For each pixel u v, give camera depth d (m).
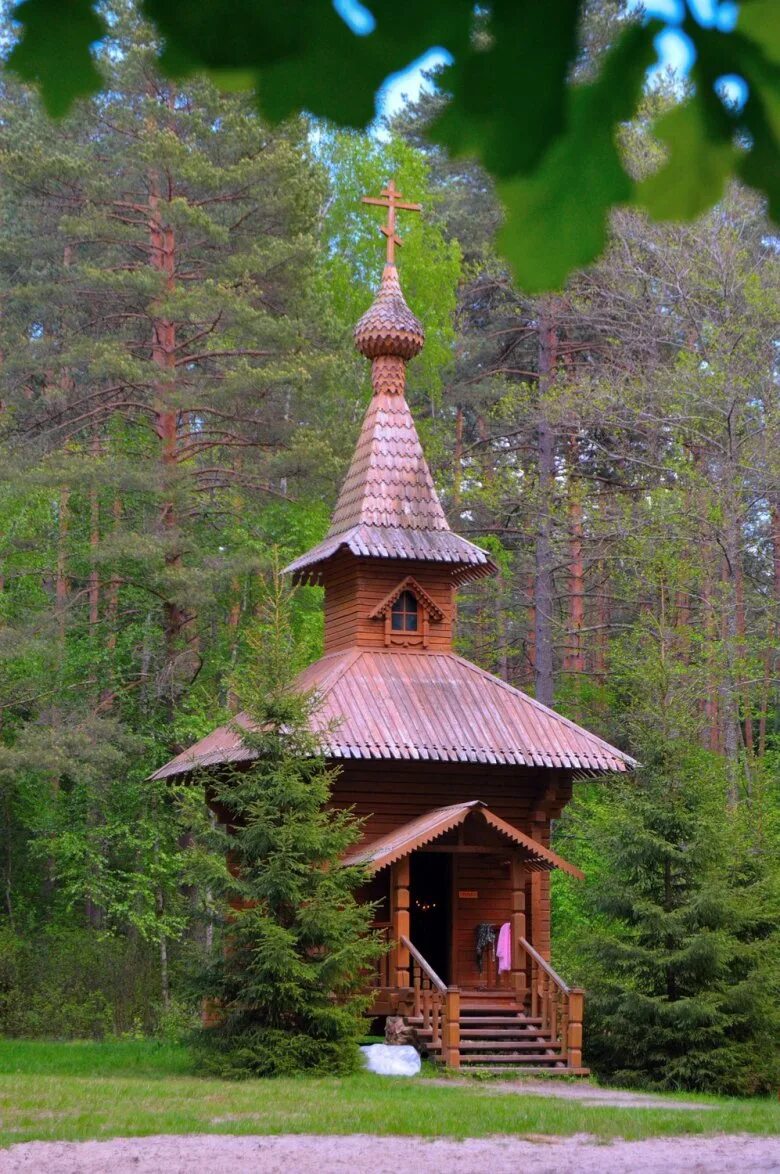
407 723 26.19
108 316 34.72
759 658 39.88
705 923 24.39
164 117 33.06
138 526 35.56
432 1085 20.91
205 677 37.00
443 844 25.31
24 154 33.22
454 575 30.03
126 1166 13.38
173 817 33.56
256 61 1.48
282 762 22.38
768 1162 14.10
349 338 37.69
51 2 1.47
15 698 36.34
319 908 21.62
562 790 27.14
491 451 48.84
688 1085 23.19
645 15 1.49
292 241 34.28
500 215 1.61
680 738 26.39
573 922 35.00
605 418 36.53
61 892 38.03
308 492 34.66
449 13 1.47
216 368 37.38
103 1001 34.00
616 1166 13.74
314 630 37.72
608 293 38.84
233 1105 17.58
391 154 45.06
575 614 45.16
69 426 36.19
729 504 34.97
